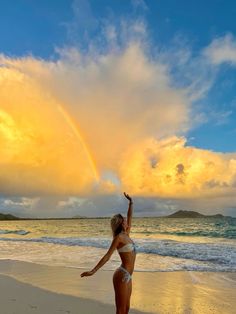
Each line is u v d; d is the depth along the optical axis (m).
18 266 14.04
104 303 8.04
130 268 5.62
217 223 71.44
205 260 15.24
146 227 60.72
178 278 11.35
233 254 16.55
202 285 10.23
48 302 8.15
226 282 10.62
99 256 17.25
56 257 17.00
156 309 7.70
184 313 7.38
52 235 40.72
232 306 7.90
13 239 30.80
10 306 7.83
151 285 10.29
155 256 16.95
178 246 20.64
